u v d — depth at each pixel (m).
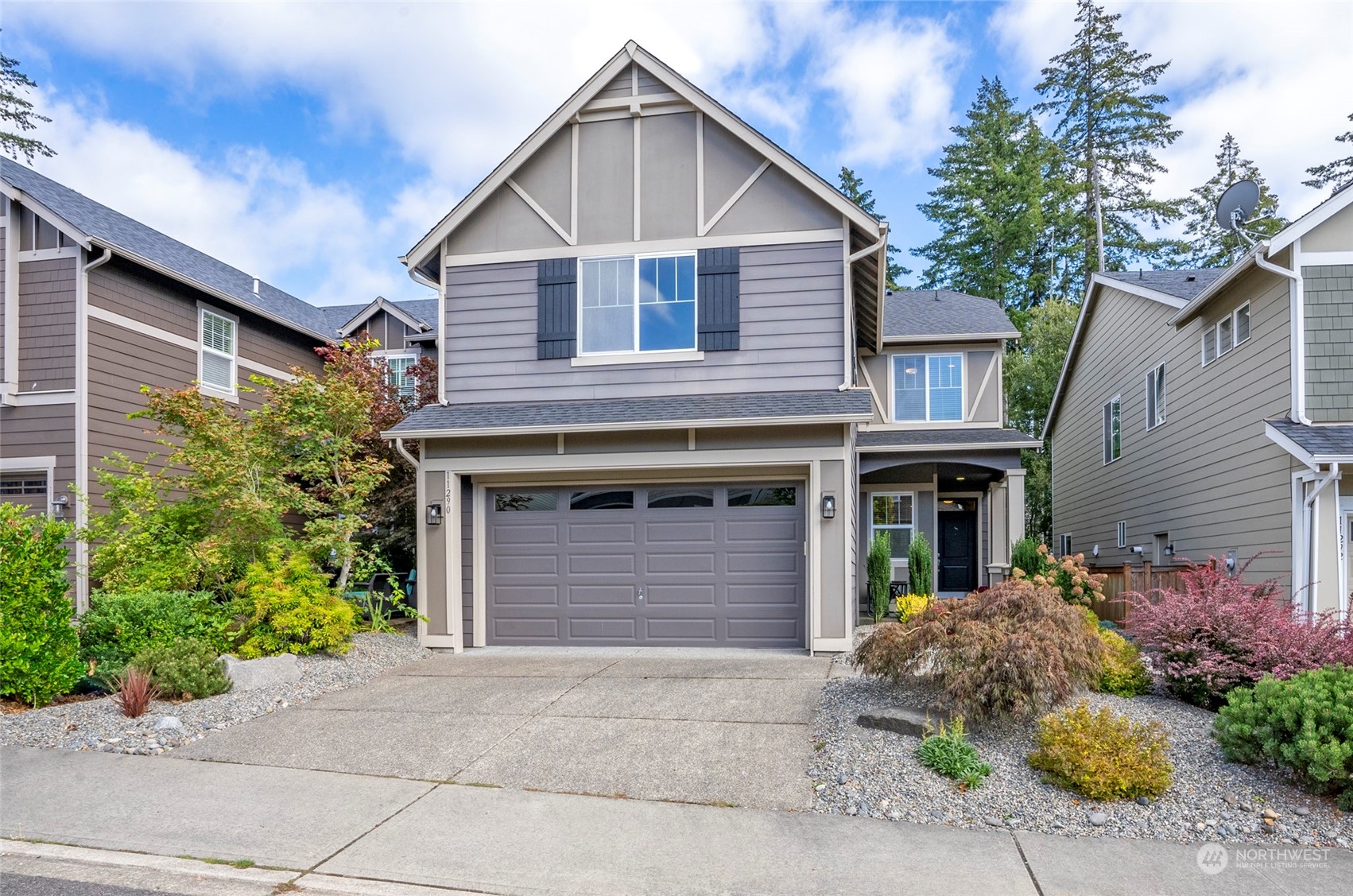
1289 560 10.65
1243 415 12.05
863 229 10.57
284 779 5.67
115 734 6.56
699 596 10.62
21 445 12.39
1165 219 33.97
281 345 17.39
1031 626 6.23
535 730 6.70
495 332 11.43
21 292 12.58
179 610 8.88
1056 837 4.71
